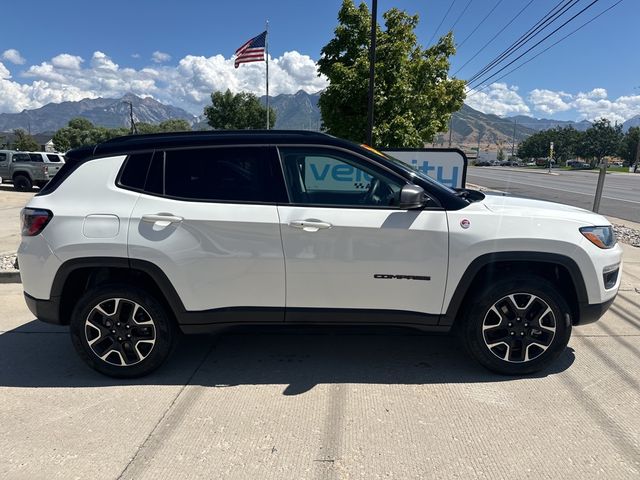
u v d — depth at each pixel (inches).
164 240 133.9
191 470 102.4
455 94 600.4
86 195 137.8
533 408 126.0
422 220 133.3
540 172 2368.4
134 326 140.8
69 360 158.6
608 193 898.7
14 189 868.0
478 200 149.7
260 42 1053.2
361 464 104.0
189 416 123.3
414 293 136.0
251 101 2405.3
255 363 154.4
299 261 134.0
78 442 112.6
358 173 138.9
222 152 138.8
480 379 142.4
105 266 136.1
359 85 488.7
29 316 201.3
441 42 584.1
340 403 129.0
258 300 137.7
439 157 302.5
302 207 135.0
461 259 133.5
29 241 137.9
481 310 138.2
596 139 3897.6
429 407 126.9
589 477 99.8
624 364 151.3
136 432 116.3
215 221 133.6
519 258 134.0
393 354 160.6
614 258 140.4
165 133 145.9
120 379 144.3
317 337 175.6
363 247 133.3
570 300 143.9
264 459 105.9
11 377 146.5
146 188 137.8
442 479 99.3
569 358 155.8
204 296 137.1
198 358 158.4
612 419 120.8
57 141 3671.3
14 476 100.5
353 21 510.6
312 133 142.4
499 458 105.9
